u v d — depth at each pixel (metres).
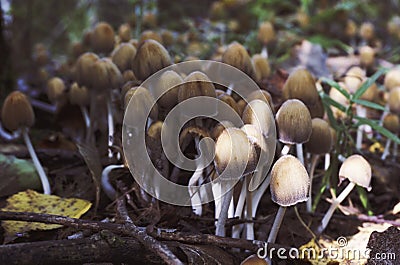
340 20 1.11
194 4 1.26
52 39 1.29
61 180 0.55
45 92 0.82
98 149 0.59
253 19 1.16
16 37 1.04
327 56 0.86
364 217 0.51
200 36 1.03
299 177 0.41
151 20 0.94
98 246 0.40
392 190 0.58
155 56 0.48
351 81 0.64
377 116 0.72
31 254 0.39
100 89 0.55
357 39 1.08
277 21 1.13
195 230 0.47
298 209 0.52
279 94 0.67
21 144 0.67
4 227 0.46
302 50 0.86
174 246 0.42
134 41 0.59
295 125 0.44
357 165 0.46
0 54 0.78
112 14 1.23
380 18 1.31
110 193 0.51
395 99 0.62
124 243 0.40
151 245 0.40
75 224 0.42
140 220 0.47
